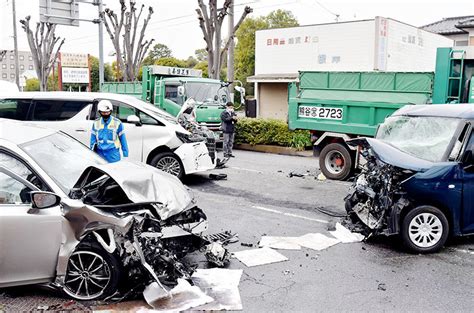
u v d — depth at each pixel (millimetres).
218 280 5074
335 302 4668
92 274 4559
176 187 5445
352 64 22016
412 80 10008
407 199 6066
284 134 15805
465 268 5633
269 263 5664
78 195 4633
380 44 20984
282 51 24656
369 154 6980
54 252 4426
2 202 4406
